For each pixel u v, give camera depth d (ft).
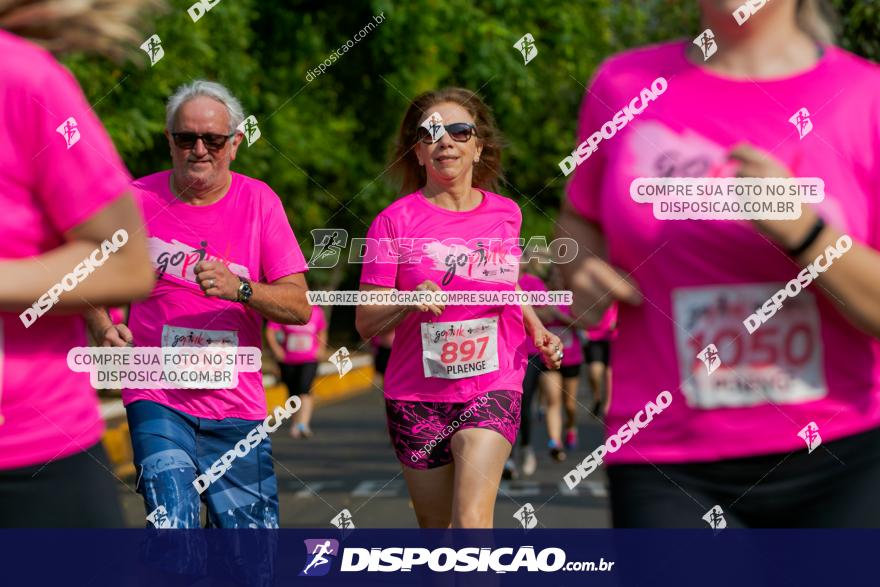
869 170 18.89
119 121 88.22
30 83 17.38
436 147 35.37
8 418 18.37
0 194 17.60
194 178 34.14
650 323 19.65
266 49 146.92
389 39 146.92
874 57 55.62
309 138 142.00
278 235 34.96
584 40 153.99
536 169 172.14
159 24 87.56
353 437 110.42
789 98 18.98
